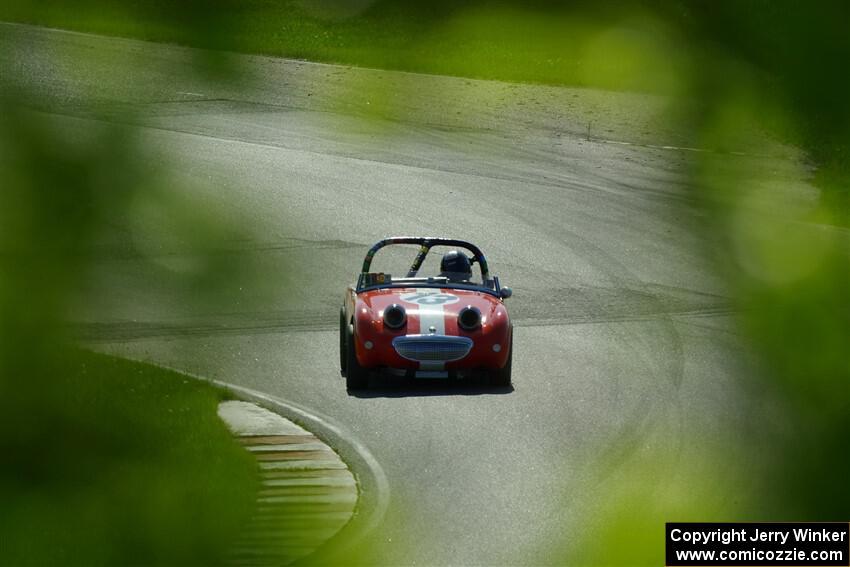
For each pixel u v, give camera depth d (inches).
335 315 1907.0
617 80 256.7
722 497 252.5
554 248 2384.4
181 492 439.2
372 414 1375.5
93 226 284.4
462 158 3093.0
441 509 983.6
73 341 303.1
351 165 2942.9
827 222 260.2
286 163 2878.9
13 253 283.1
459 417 1355.8
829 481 230.2
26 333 294.8
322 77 3462.1
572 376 1568.7
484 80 3868.1
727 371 246.5
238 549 746.2
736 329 243.9
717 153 248.2
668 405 1390.3
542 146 3230.8
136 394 692.7
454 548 844.0
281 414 1366.9
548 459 1157.1
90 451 350.9
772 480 235.0
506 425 1312.7
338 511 973.8
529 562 793.6
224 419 1331.2
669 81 245.8
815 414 233.0
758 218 251.1
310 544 812.6
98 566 345.4
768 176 256.8
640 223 2554.1
